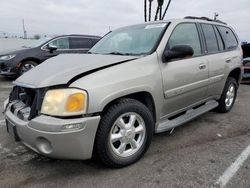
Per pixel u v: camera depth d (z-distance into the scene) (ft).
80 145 8.75
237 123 15.47
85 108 8.70
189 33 13.55
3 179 9.46
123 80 9.66
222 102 16.80
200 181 9.23
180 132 13.93
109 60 10.35
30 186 9.04
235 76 18.30
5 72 30.32
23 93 10.14
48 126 8.39
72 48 33.09
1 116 16.89
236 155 11.19
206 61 14.01
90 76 9.12
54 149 8.61
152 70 10.78
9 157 11.12
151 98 10.89
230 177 9.46
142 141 10.61
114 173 9.81
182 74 12.16
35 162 10.70
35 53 31.01
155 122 11.44
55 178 9.54
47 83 8.91
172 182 9.20
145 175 9.65
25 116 9.22
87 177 9.57
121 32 14.08
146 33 12.71
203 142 12.62
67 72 9.36
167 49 11.70
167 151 11.60
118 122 9.72
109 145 9.53
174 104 12.26
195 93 13.47
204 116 16.76
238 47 18.08
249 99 22.21
